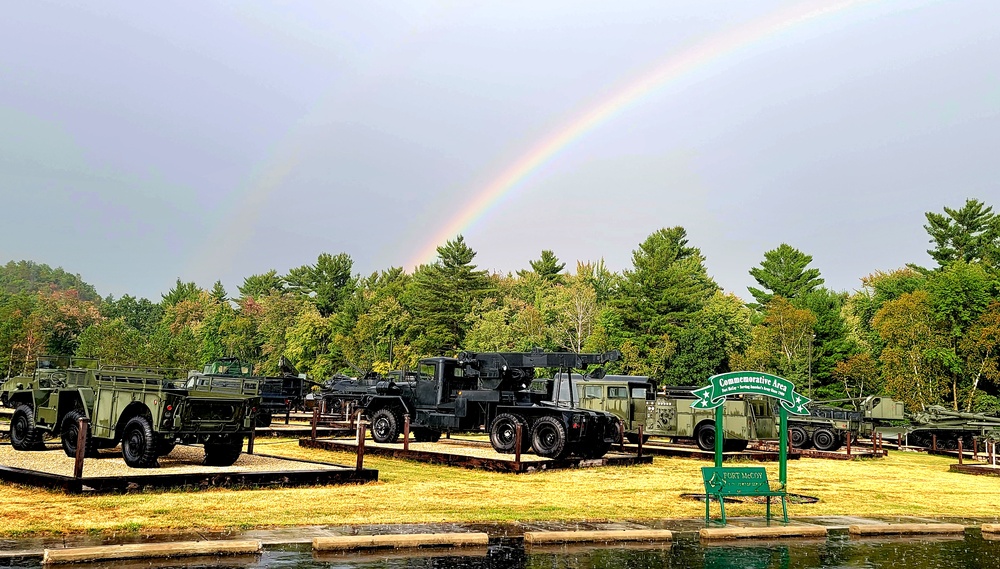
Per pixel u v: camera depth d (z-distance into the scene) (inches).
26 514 333.7
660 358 1942.7
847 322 2295.8
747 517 406.0
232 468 483.8
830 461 835.4
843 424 1026.1
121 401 485.7
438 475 546.3
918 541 362.0
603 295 2898.6
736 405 860.6
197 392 484.1
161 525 322.7
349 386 1216.2
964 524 413.7
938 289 1660.9
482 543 322.7
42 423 551.2
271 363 2691.9
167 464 510.0
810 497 494.3
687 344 1962.4
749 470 391.2
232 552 286.0
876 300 2112.5
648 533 345.4
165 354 2058.3
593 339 2047.2
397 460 642.8
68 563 261.9
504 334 2149.4
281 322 2928.2
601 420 663.1
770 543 346.9
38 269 7263.8
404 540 311.3
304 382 1344.7
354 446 689.0
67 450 518.9
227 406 495.8
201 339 3038.9
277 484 448.5
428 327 2377.0
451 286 2411.4
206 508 366.6
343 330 2476.6
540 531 343.9
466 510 396.2
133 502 374.3
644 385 984.9
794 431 1023.0
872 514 435.2
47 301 3122.5
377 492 447.2
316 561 280.2
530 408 653.9
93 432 501.0
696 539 349.7
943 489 578.6
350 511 376.8
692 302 2095.2
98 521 324.8
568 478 553.0
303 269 3511.3
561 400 1011.9
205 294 3917.3
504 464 573.0
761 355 1893.5
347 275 3412.9
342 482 476.1
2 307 2952.8
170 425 463.8
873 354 1951.3
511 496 452.8
